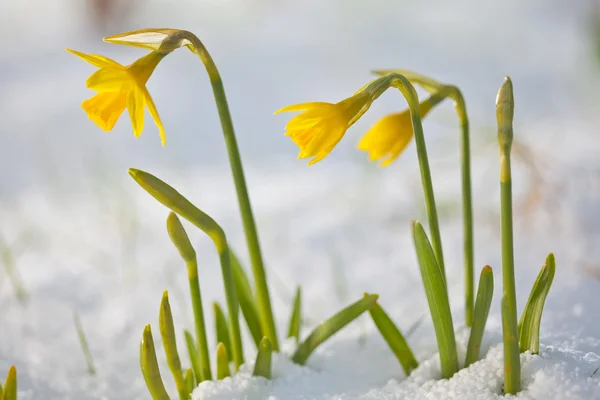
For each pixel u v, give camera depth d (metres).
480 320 1.11
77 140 2.90
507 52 3.66
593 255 1.38
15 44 4.90
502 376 1.10
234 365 1.15
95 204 2.05
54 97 3.55
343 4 4.54
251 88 3.57
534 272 1.36
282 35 4.47
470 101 2.84
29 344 1.31
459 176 1.88
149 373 1.09
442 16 4.50
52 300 1.41
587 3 4.01
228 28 4.80
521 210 1.55
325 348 1.21
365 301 1.14
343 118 1.07
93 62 1.07
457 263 1.42
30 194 2.27
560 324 1.22
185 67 4.00
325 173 2.32
